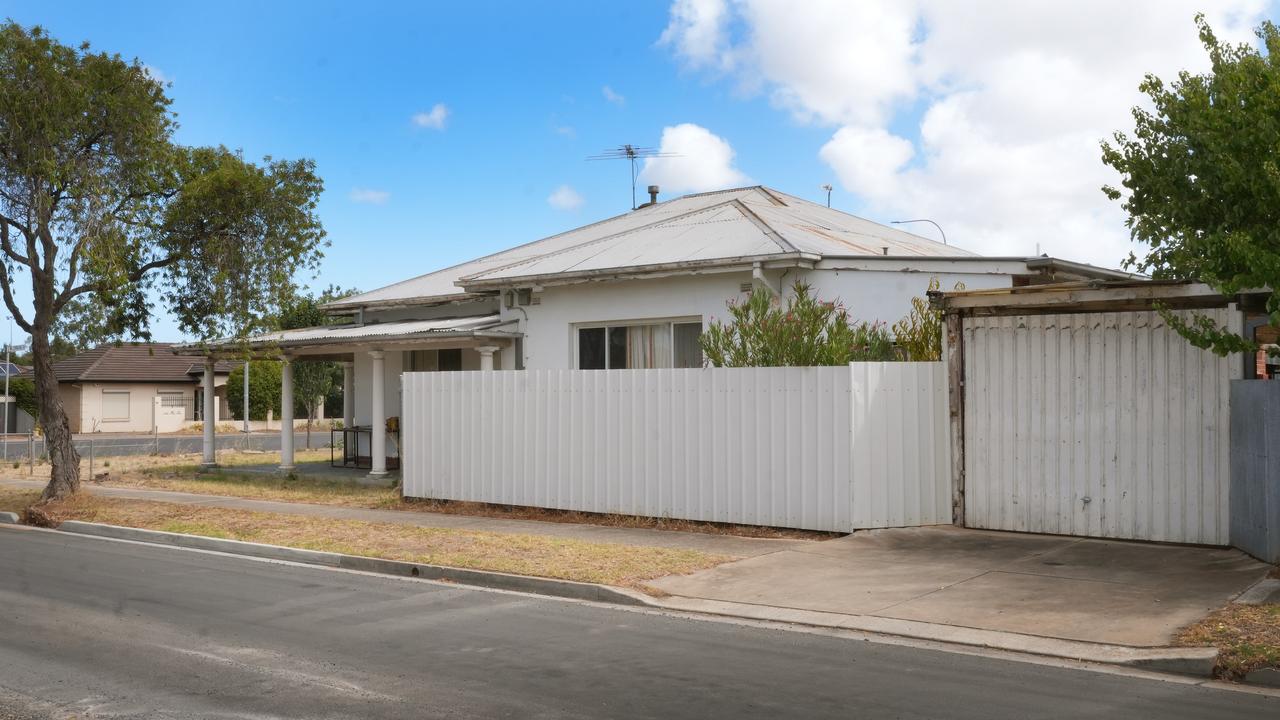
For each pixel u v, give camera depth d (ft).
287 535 43.16
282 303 59.88
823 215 70.85
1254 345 30.42
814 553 36.04
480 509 50.16
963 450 40.24
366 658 24.11
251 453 102.27
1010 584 30.22
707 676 22.33
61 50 52.24
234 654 24.57
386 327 67.97
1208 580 29.53
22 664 23.75
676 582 32.45
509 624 27.86
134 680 22.34
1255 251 26.86
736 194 74.38
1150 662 22.58
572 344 58.49
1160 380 36.17
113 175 54.29
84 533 49.19
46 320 55.52
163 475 73.67
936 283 47.50
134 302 60.75
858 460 39.14
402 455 53.98
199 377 181.47
